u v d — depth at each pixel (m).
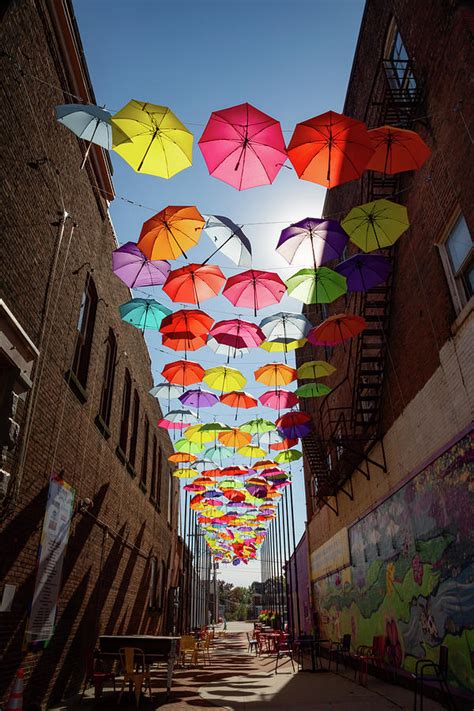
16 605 6.91
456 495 7.62
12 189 6.77
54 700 8.32
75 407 9.66
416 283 9.59
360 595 13.30
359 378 11.84
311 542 22.12
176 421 15.20
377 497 11.97
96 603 10.98
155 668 14.91
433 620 8.32
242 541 36.44
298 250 8.12
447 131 8.09
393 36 10.78
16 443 6.81
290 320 11.03
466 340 7.62
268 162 6.22
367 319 11.30
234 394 13.01
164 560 22.42
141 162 6.09
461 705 7.16
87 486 10.47
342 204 15.35
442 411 8.45
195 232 7.29
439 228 8.55
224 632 48.47
